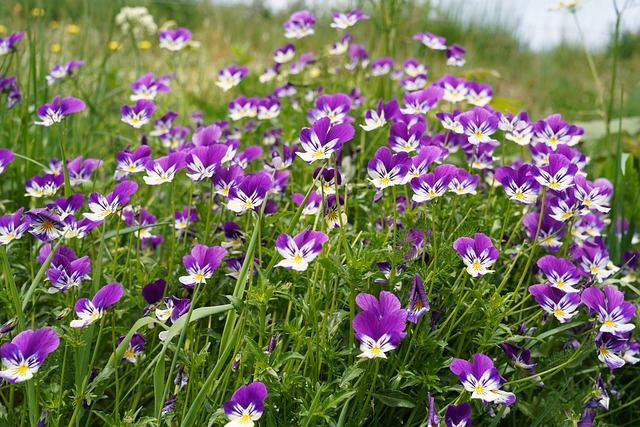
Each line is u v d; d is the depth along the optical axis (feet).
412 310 1.35
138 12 3.77
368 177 1.79
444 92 1.93
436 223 1.63
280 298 1.61
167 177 1.53
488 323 1.45
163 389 1.44
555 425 1.55
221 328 1.64
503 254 1.64
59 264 1.45
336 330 1.43
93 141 2.56
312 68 3.05
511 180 1.54
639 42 6.63
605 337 1.48
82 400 1.39
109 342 1.68
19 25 4.25
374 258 1.45
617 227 2.10
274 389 1.34
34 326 1.52
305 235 1.36
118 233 1.52
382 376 1.42
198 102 3.10
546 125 1.78
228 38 5.58
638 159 2.73
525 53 6.41
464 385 1.32
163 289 1.59
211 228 1.85
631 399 1.80
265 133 2.34
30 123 2.27
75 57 3.24
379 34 2.93
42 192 1.74
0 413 1.44
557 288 1.47
